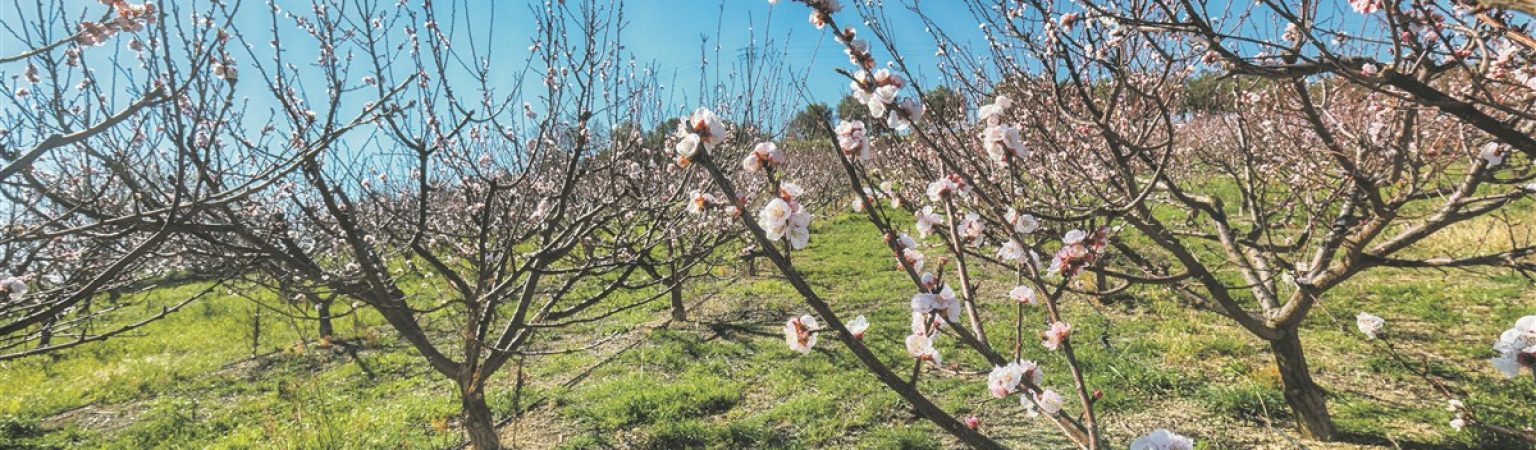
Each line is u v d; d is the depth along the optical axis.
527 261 3.88
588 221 4.50
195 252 3.73
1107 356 6.66
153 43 2.73
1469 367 5.89
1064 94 4.61
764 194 3.71
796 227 1.20
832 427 5.59
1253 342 6.83
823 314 1.22
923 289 1.35
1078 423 1.49
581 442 5.62
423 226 3.75
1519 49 2.16
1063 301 8.91
